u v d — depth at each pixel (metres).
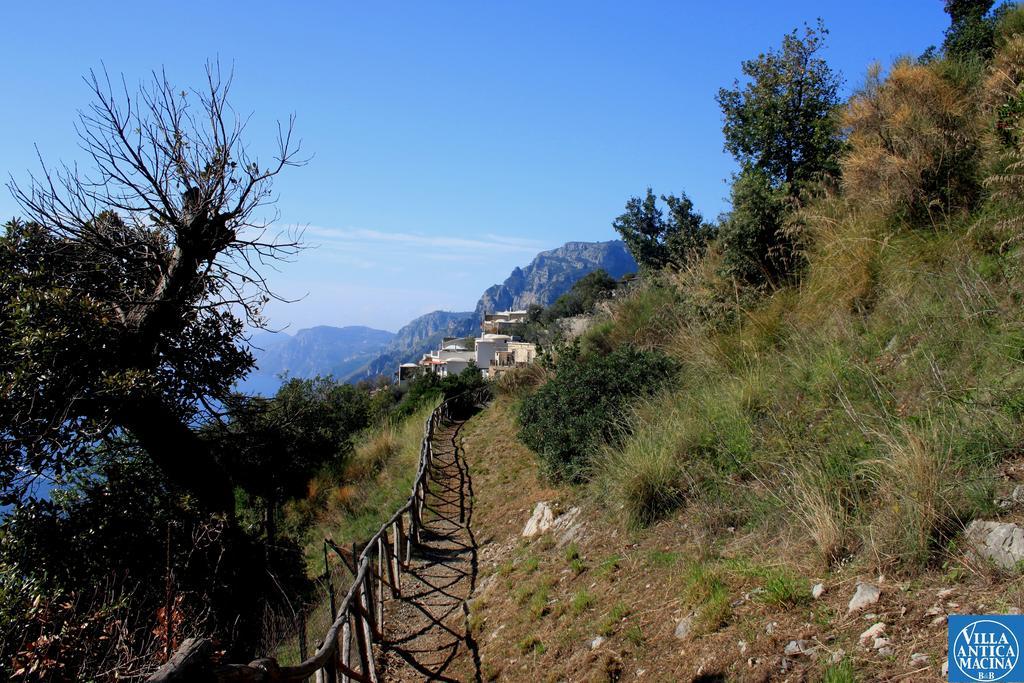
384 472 18.81
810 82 12.08
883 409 5.39
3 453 8.85
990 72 8.64
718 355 9.09
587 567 6.62
